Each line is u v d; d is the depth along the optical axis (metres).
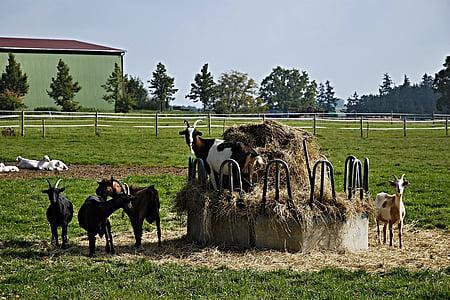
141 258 10.55
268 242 11.15
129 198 10.88
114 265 10.15
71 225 13.59
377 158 27.41
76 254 11.05
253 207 11.13
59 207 11.45
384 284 8.77
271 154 12.62
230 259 10.51
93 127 38.88
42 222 13.93
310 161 12.93
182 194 12.17
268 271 9.61
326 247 11.23
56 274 9.51
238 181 11.95
